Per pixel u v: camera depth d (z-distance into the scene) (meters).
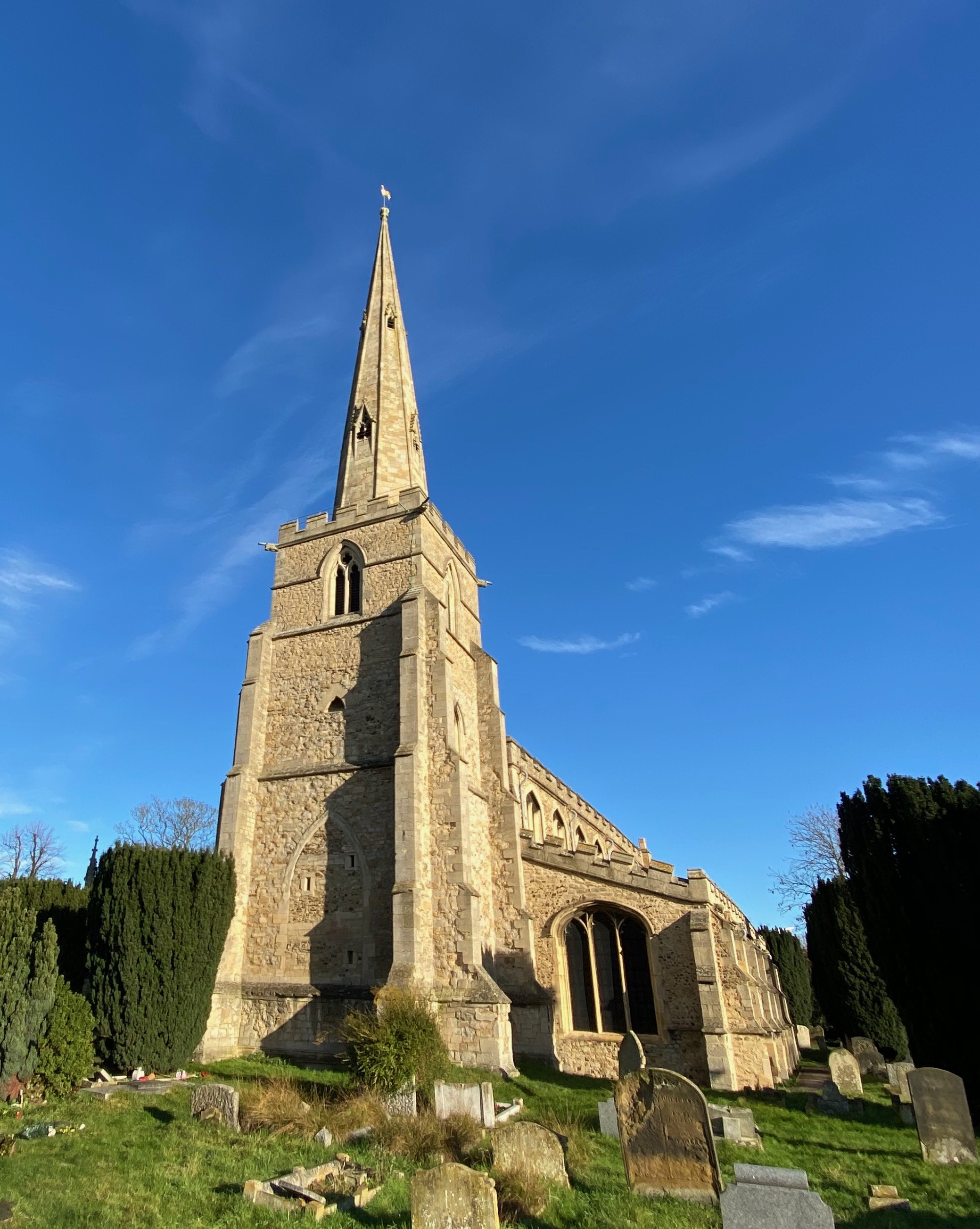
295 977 21.42
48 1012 15.62
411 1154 11.48
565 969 23.50
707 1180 9.66
